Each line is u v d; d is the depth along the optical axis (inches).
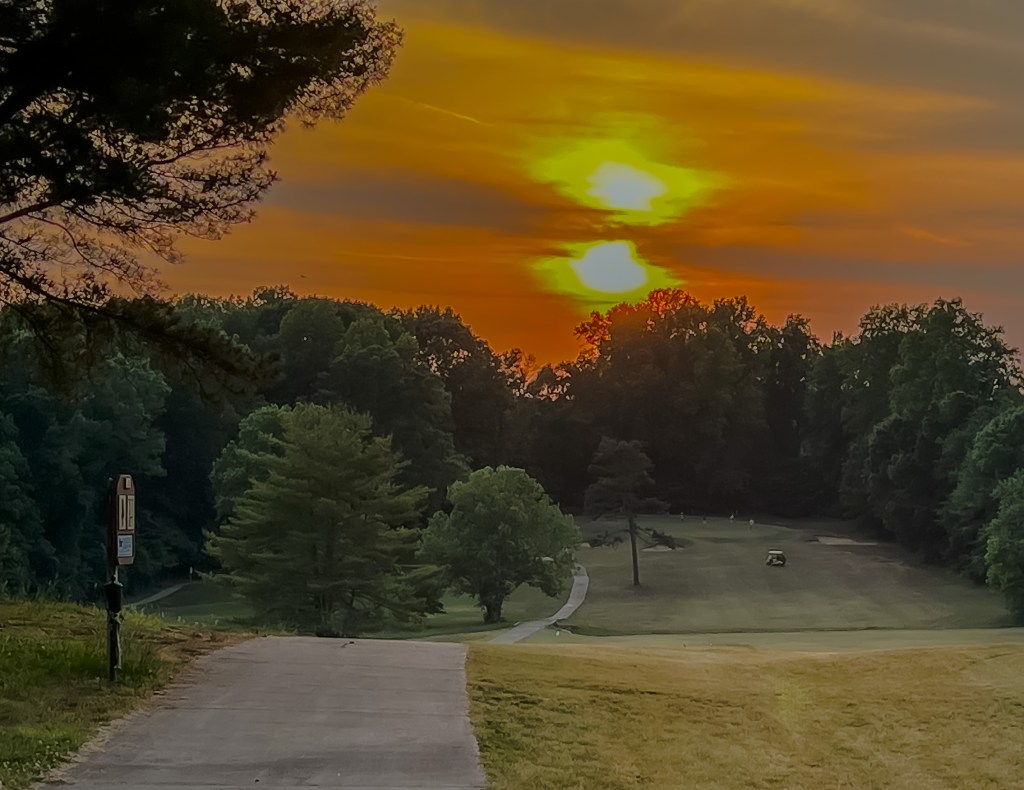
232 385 625.3
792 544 3331.7
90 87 487.8
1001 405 3144.7
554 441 4616.1
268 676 512.4
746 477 4576.8
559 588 2326.5
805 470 4616.1
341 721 439.5
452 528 2253.9
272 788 351.9
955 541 2837.1
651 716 510.6
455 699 489.4
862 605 2405.3
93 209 565.6
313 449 1861.5
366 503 1871.3
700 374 4675.2
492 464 4133.9
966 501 2728.8
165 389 2837.1
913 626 2124.8
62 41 481.1
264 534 1886.1
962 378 3371.1
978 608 2358.5
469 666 570.6
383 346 3361.2
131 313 603.8
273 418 2637.8
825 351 4692.4
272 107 543.2
